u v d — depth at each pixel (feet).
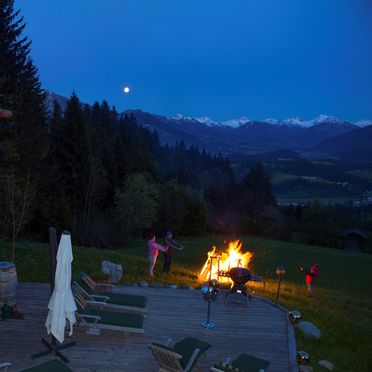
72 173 151.94
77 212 151.43
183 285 41.65
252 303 36.35
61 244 22.36
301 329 33.06
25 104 87.04
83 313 26.99
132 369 23.48
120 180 201.98
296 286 65.31
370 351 32.96
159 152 471.21
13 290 30.12
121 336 27.66
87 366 23.57
